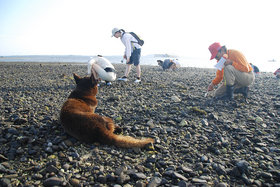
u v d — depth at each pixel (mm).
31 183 2439
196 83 10406
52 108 5602
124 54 9922
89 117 3465
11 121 4457
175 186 2402
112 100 6523
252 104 6273
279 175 2680
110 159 3033
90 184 2457
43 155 3109
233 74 6266
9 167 2783
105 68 7156
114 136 3414
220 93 6793
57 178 2445
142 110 5422
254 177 2709
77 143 3486
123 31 9453
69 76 12484
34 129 3977
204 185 2402
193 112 5402
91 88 4520
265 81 11609
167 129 4238
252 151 3457
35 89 8281
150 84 9539
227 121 4754
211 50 6453
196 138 3891
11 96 6891
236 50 6297
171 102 6402
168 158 3145
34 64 22516
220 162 3037
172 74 14750
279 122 4801
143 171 2775
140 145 3371
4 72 14109
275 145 3678
